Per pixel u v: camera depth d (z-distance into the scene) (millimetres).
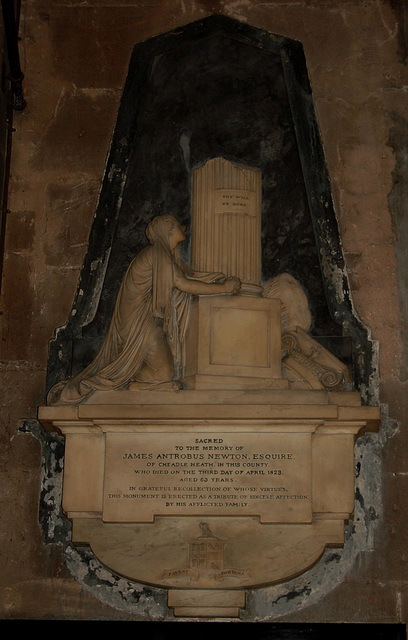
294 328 5000
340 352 4977
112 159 5355
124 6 5656
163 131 5414
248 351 4840
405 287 5141
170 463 4688
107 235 5250
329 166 5355
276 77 5461
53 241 5305
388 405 4949
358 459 4891
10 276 5254
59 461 4965
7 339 5156
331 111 5445
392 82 5484
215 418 4648
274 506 4605
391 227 5246
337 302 5082
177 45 5508
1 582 4809
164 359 4844
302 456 4648
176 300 4965
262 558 4613
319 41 5562
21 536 4871
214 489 4645
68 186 5391
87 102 5527
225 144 5395
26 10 5668
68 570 4816
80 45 5629
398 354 5027
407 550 4758
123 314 4949
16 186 5398
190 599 4656
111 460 4703
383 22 5586
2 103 5344
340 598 4711
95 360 4945
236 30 5520
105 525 4703
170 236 5043
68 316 5180
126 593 4777
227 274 5020
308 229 5211
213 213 5117
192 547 4637
